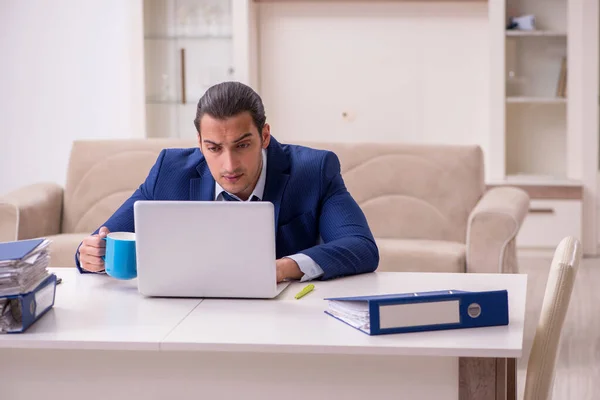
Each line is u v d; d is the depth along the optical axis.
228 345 1.51
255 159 2.02
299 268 2.02
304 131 6.13
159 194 2.27
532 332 3.86
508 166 5.94
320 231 2.25
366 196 4.08
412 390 1.53
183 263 1.86
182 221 1.84
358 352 1.48
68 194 4.25
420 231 4.02
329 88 6.08
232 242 1.83
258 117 2.01
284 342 1.51
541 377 1.59
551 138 5.88
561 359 3.49
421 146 4.13
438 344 1.49
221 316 1.71
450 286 1.97
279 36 6.07
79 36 6.07
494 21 5.73
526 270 5.30
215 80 5.74
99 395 1.62
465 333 1.56
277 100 6.12
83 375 1.61
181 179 2.27
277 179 2.25
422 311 1.57
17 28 6.09
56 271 2.23
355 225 2.21
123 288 2.01
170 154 2.32
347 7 6.00
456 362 1.51
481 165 4.08
